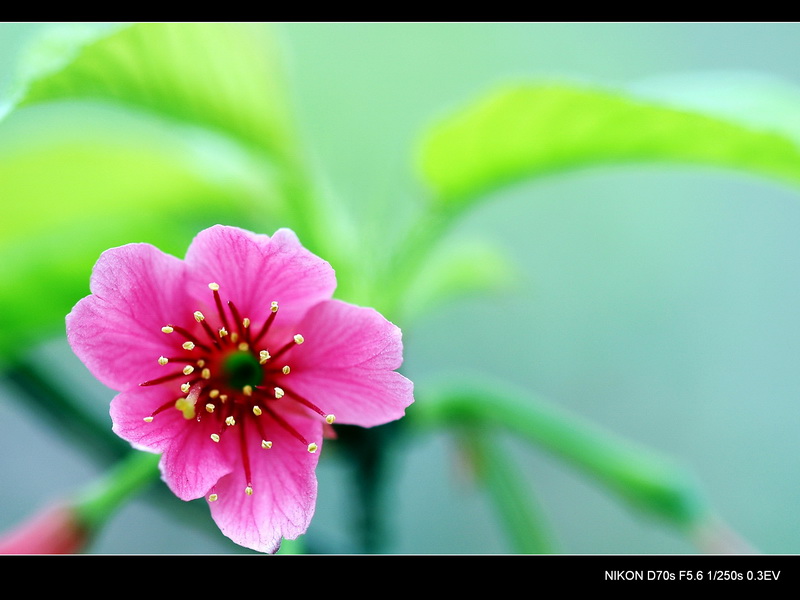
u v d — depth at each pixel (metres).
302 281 0.18
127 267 0.18
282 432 0.18
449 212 0.21
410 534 0.30
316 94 0.30
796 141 0.19
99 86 0.20
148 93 0.20
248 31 0.21
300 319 0.18
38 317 0.20
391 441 0.21
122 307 0.18
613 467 0.21
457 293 0.23
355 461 0.21
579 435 0.21
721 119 0.19
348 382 0.18
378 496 0.21
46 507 0.20
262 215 0.22
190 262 0.18
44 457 0.29
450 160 0.21
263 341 0.19
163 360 0.18
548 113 0.20
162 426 0.18
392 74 0.30
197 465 0.18
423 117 0.30
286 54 0.21
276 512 0.18
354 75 0.30
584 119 0.20
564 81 0.19
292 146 0.21
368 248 0.21
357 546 0.21
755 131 0.19
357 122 0.30
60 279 0.20
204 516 0.21
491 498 0.22
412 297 0.23
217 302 0.18
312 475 0.18
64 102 0.20
